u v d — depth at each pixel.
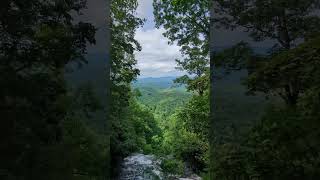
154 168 14.40
